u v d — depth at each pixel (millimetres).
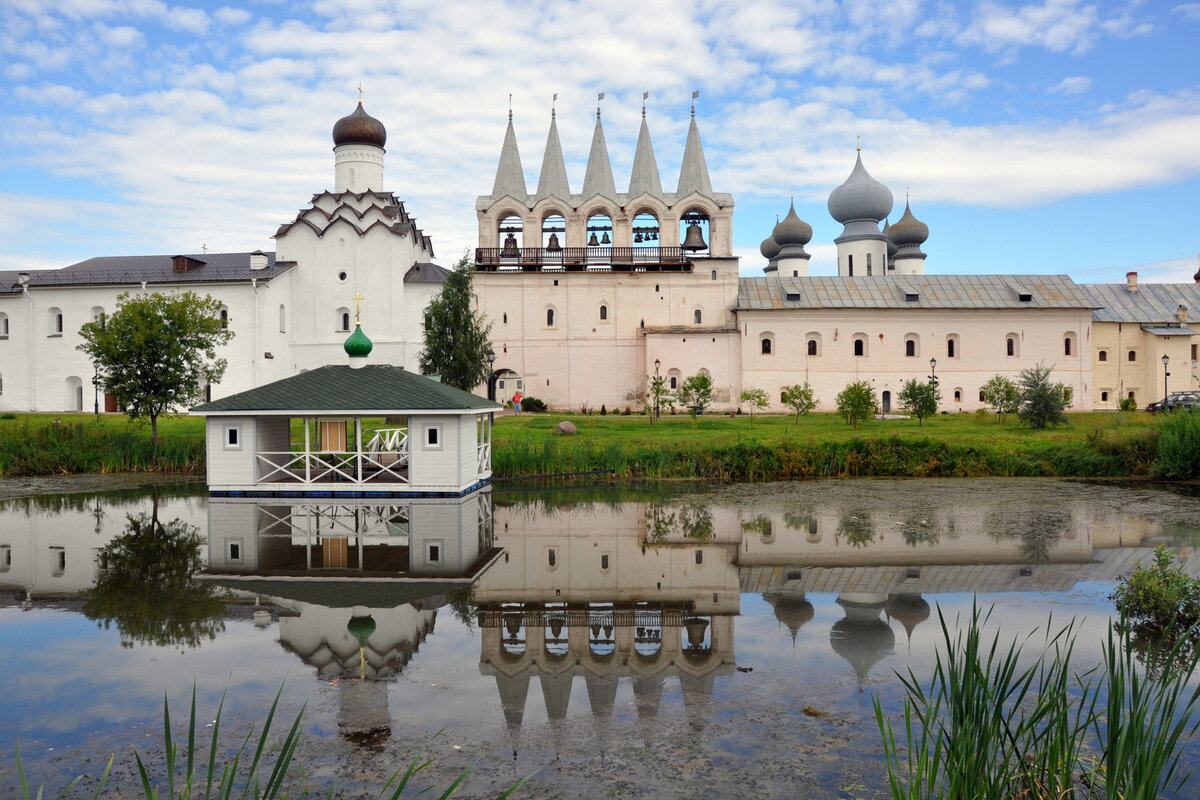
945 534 16859
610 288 56031
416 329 53844
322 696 8047
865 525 18031
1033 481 26062
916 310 55594
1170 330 56250
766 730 7234
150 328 31406
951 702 5770
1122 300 59531
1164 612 10234
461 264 42250
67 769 6559
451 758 6699
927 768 6074
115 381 31031
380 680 8500
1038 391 40000
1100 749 6828
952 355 56031
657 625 10555
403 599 11766
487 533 17031
